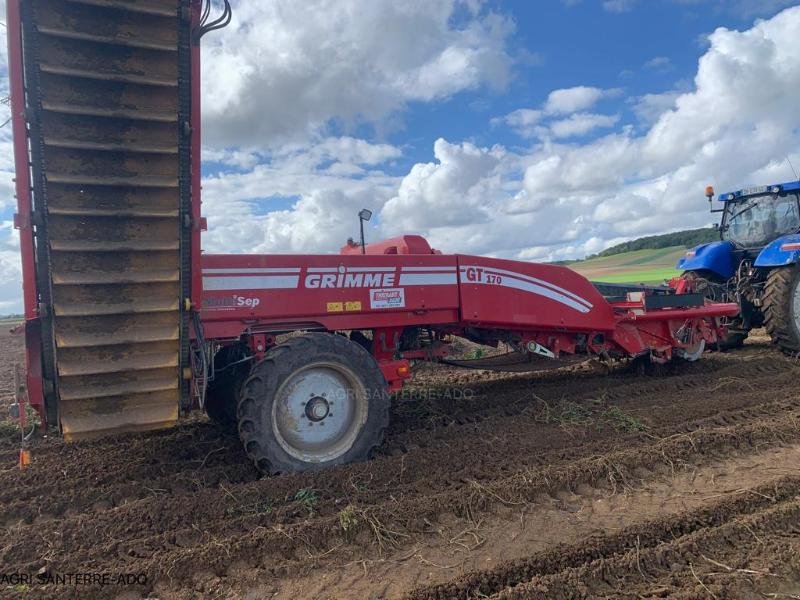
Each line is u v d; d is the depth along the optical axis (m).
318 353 4.13
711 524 3.32
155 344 3.79
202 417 5.74
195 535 3.24
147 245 3.67
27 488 3.92
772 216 8.87
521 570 2.86
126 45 3.39
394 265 4.88
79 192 3.49
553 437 4.79
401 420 5.53
